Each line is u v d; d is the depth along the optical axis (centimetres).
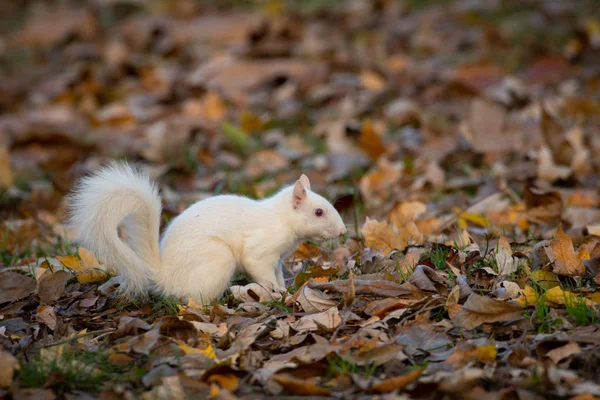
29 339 708
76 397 613
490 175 1182
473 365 613
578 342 630
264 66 1781
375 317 699
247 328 690
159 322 699
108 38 2158
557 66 1727
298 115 1562
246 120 1467
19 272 873
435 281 741
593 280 747
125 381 630
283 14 2191
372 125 1390
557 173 1146
